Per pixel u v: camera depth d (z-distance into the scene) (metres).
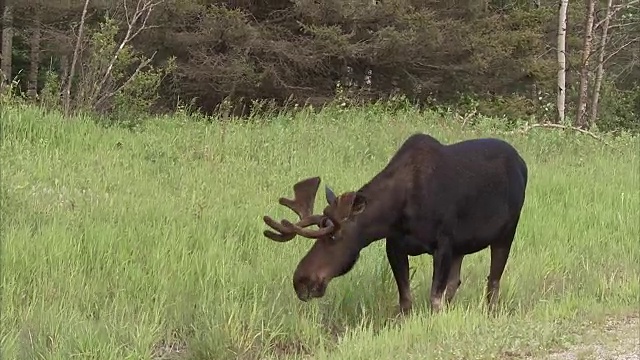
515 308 17.88
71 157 27.66
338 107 43.56
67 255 18.00
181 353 15.77
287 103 51.25
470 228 16.81
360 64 60.75
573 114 68.12
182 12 54.09
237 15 54.94
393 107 49.72
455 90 62.19
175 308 16.67
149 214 21.33
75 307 16.20
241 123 37.16
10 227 19.45
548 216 24.92
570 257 21.31
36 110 31.52
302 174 27.98
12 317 15.48
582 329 14.83
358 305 17.66
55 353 14.34
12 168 24.52
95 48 40.75
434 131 39.09
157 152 29.52
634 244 23.06
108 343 14.66
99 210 21.33
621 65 91.88
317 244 15.77
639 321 15.62
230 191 24.73
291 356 15.77
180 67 55.28
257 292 17.47
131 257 18.42
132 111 38.81
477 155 17.11
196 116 40.16
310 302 17.25
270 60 57.44
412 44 57.06
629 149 40.72
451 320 15.28
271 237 15.47
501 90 64.69
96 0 56.72
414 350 14.04
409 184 16.16
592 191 29.16
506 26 62.12
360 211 15.52
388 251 16.80
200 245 19.73
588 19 54.06
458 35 58.53
